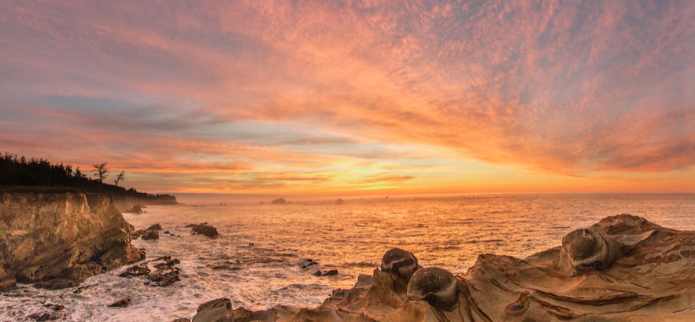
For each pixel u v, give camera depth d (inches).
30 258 941.2
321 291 866.8
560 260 353.1
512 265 363.6
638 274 290.0
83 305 735.1
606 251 307.9
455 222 3230.8
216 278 1010.7
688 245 293.3
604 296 273.3
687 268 275.0
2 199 944.3
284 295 829.8
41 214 1002.1
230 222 3499.0
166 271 1065.5
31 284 880.9
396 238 2073.1
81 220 1125.1
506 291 314.8
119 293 832.3
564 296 285.3
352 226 3006.9
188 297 809.5
